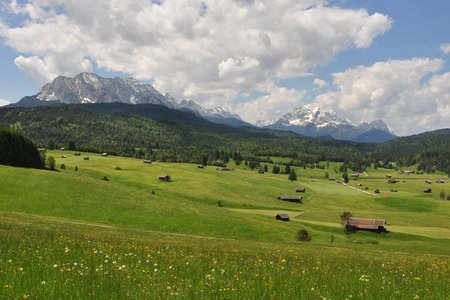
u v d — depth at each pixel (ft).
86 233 126.41
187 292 42.39
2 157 454.40
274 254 100.22
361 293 46.24
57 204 289.53
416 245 295.89
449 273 74.08
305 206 630.74
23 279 44.24
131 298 39.17
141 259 66.39
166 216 295.69
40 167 516.32
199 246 114.01
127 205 305.32
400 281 58.90
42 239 86.33
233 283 49.08
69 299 37.99
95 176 654.94
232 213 355.77
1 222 125.70
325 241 314.96
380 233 399.65
